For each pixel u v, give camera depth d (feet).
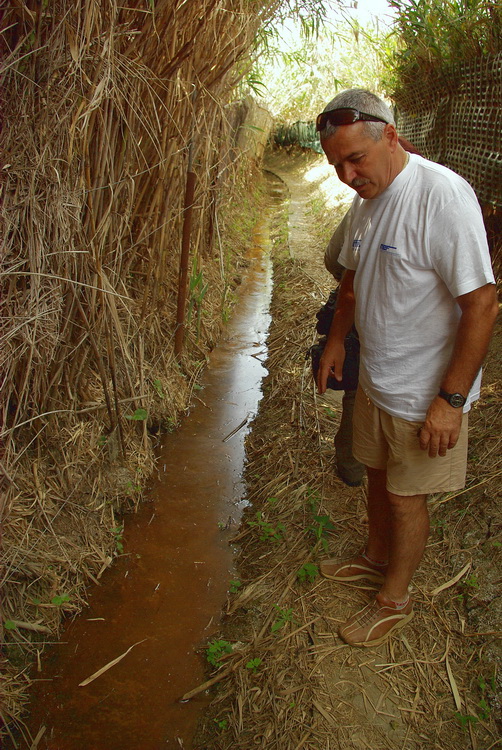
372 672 7.44
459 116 14.48
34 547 8.55
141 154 10.84
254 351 17.22
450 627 7.88
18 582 8.02
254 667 7.62
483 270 5.56
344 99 5.70
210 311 17.89
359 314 6.71
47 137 7.74
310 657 7.66
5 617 7.78
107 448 10.64
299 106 53.78
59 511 9.15
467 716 6.76
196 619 8.66
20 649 7.82
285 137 56.24
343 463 10.12
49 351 8.43
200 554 9.86
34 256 7.81
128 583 9.21
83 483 9.85
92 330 9.46
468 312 5.69
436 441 6.15
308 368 14.78
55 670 7.81
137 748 6.93
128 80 9.53
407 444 6.65
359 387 7.29
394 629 7.84
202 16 11.78
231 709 7.25
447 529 9.18
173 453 12.38
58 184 7.96
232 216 28.04
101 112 8.86
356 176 5.88
